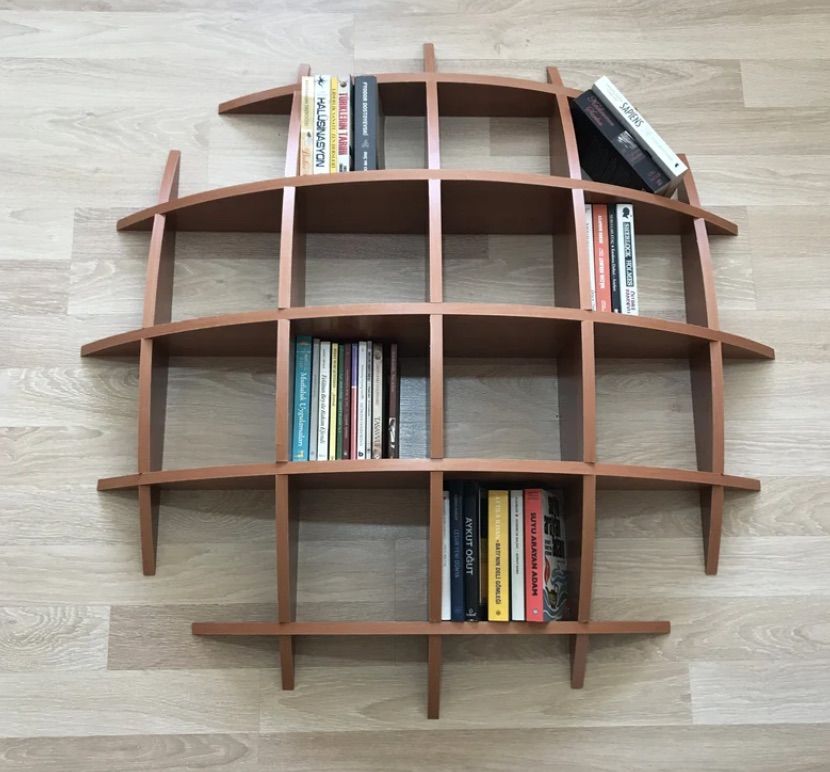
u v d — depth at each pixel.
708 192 1.77
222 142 1.76
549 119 1.78
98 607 1.55
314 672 1.53
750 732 1.53
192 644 1.54
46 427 1.62
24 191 1.72
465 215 1.64
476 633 1.43
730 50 1.84
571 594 1.51
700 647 1.56
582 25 1.83
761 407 1.67
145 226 1.69
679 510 1.62
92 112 1.76
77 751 1.49
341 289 1.69
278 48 1.80
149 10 1.81
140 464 1.51
